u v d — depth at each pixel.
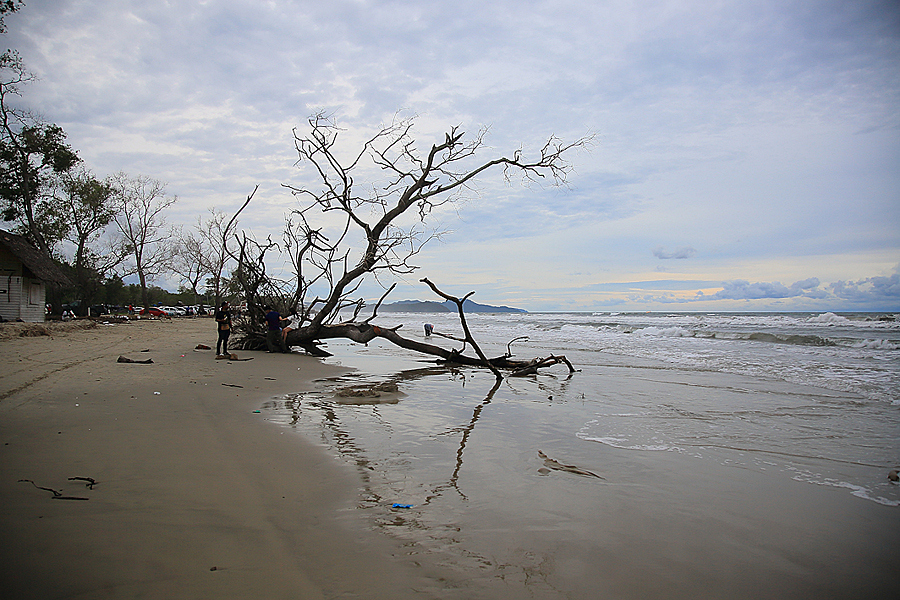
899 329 28.55
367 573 2.88
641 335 28.48
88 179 41.69
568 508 3.98
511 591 2.73
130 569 2.75
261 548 3.13
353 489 4.32
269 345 17.36
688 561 3.15
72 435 5.47
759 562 3.16
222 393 8.87
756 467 5.11
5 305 24.14
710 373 12.36
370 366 14.74
